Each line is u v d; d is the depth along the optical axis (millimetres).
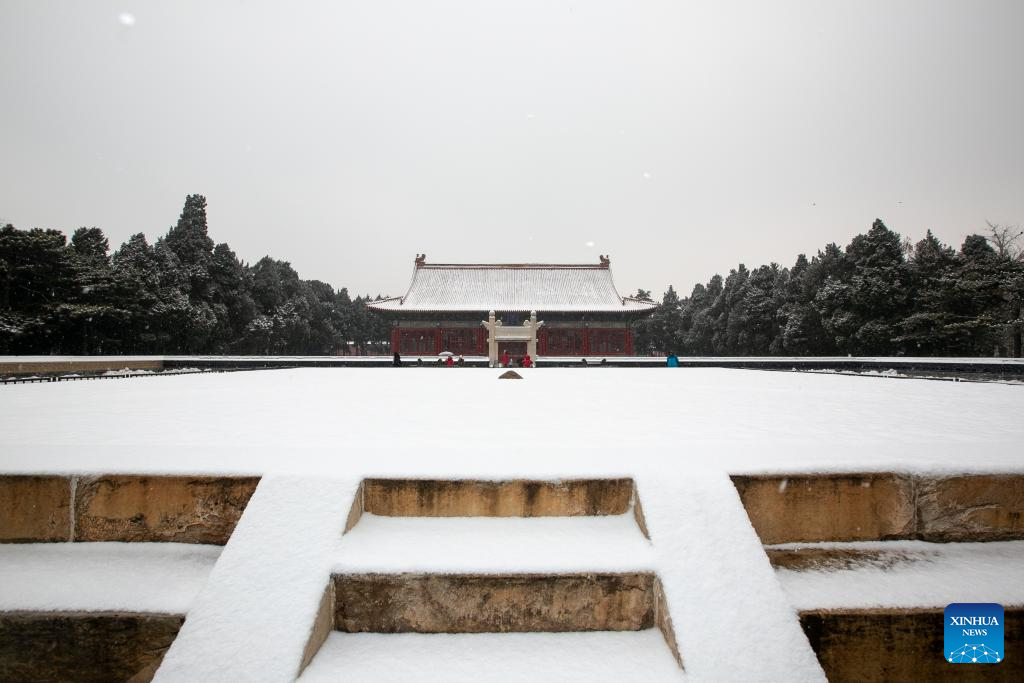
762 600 2709
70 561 3207
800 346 48719
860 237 45656
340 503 3193
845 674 2807
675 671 2547
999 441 4695
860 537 3484
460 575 2893
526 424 6402
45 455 3824
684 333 74250
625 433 5570
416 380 19312
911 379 21531
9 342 31625
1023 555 3363
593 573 2920
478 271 62625
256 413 7676
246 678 2361
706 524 3090
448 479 3457
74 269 35188
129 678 2770
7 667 2795
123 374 26609
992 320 34688
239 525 3002
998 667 2855
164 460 3668
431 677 2525
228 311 54344
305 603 2662
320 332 74500
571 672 2568
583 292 60250
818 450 4145
